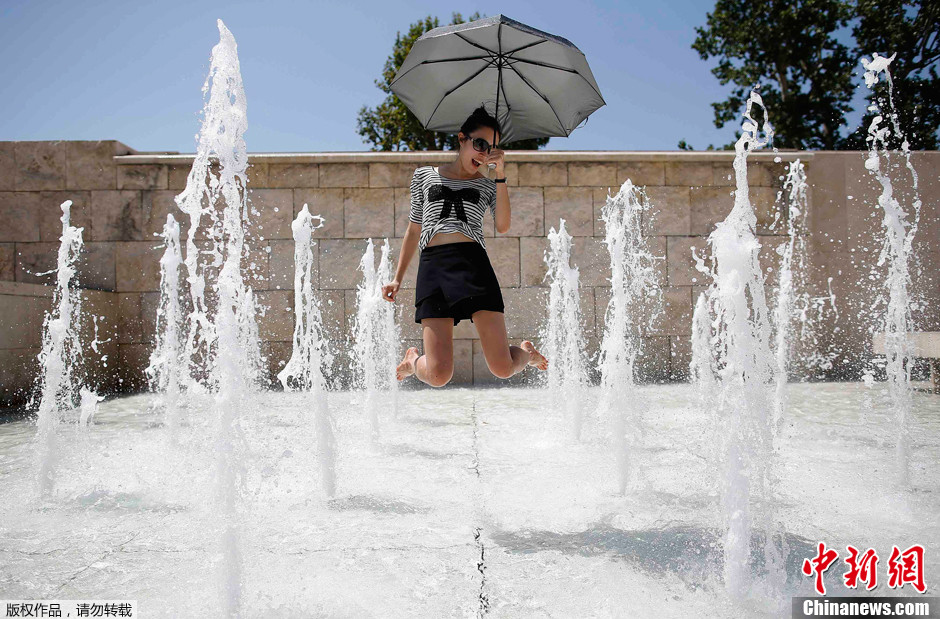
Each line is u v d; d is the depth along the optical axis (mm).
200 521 2240
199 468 3066
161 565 1834
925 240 8062
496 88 3391
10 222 7566
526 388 6898
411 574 1721
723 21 21594
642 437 3205
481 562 1802
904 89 9344
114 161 7605
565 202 7793
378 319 6246
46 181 7598
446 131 3660
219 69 1853
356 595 1593
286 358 7578
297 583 1670
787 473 2791
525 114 3518
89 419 4781
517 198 7766
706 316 6621
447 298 2340
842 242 8023
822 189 8055
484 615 1479
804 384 7000
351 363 7598
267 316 7590
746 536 1608
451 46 3242
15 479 2891
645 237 7820
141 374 7441
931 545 1900
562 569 1746
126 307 7512
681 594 1585
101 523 2236
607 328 7699
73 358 6453
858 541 1941
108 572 1782
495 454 3312
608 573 1709
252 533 2064
